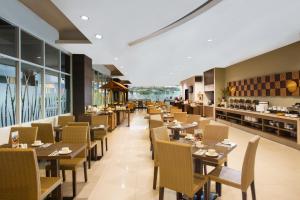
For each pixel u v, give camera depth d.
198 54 8.26
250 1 3.83
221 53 8.22
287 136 6.79
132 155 5.37
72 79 7.94
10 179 2.13
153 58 8.80
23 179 2.14
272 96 8.11
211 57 8.98
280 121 6.77
